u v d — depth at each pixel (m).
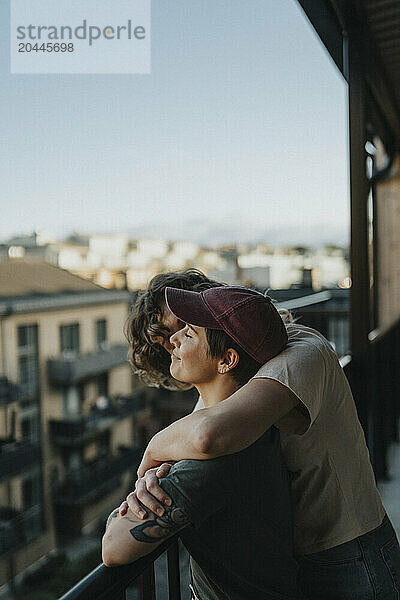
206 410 0.87
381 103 3.66
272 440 0.95
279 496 0.94
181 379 1.01
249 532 0.90
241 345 0.96
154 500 0.83
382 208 4.70
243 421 0.83
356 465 1.11
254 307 0.97
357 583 1.08
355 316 2.97
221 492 0.84
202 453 0.82
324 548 1.09
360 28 2.75
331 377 1.05
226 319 0.96
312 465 1.08
